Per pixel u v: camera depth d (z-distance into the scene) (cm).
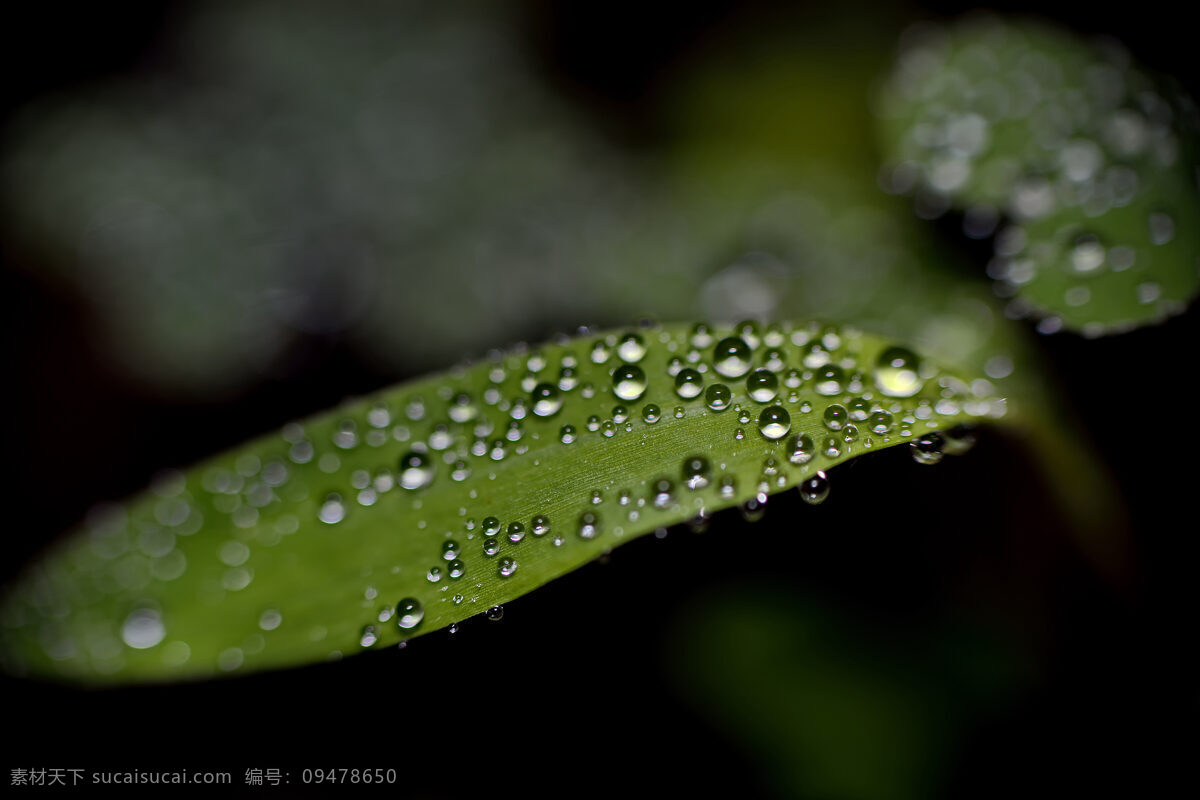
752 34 32
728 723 21
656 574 22
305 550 18
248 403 26
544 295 25
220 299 26
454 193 27
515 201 27
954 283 22
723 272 24
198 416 27
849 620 22
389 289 26
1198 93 22
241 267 26
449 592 18
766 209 25
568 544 18
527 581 18
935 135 22
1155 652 20
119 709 22
